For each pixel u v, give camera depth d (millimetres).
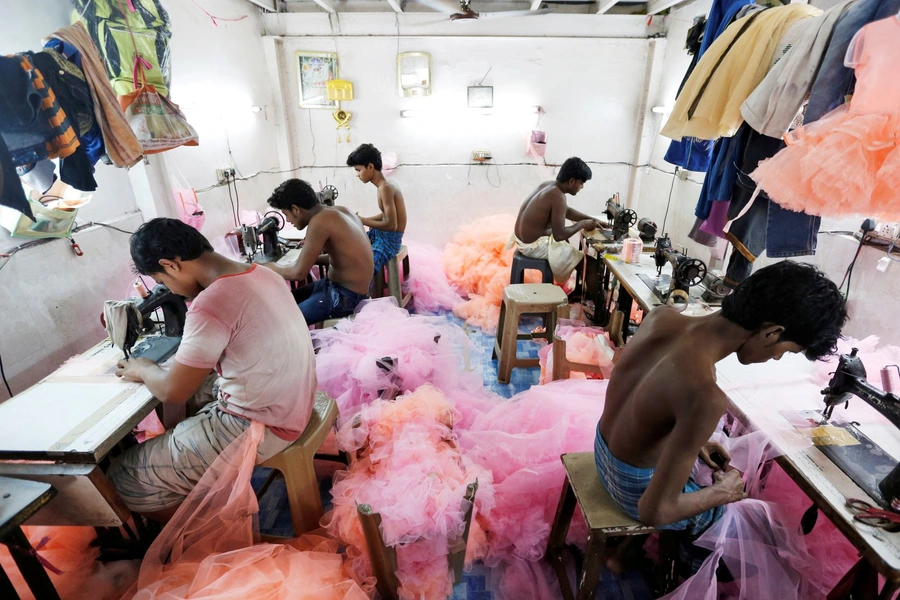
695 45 2688
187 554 1660
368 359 2498
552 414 2139
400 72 4750
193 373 1517
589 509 1484
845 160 1496
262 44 4570
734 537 1531
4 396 2074
